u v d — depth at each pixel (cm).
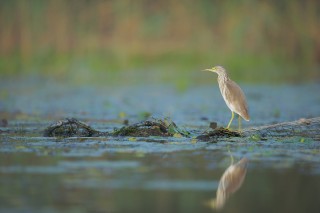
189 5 3259
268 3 3216
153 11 3325
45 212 778
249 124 1596
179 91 2462
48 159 1073
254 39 3181
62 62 3136
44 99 2200
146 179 945
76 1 3238
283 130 1415
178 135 1323
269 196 873
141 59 3231
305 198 863
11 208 792
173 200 844
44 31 3216
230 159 1085
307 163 1058
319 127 1471
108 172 981
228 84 1434
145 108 1977
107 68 3134
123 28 3259
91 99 2212
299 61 3269
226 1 3178
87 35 3259
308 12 3291
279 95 2323
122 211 793
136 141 1268
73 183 914
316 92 2420
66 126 1371
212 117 1748
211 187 906
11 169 996
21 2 3180
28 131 1416
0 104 2048
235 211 807
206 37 3209
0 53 3244
